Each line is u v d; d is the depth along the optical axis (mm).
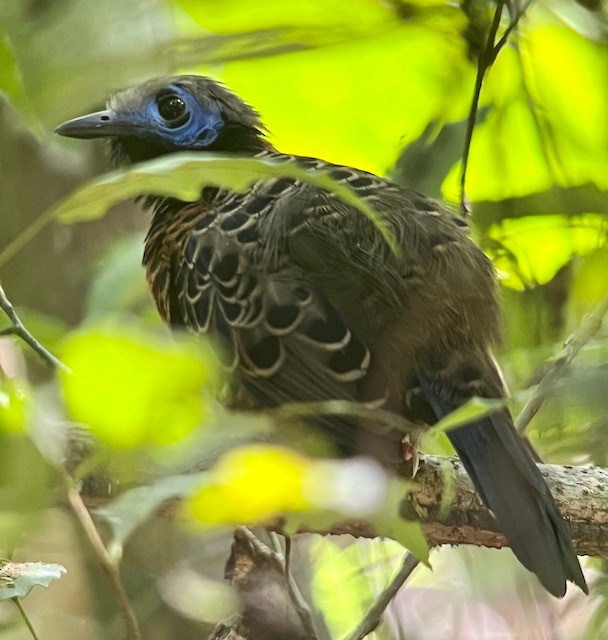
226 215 7547
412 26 8586
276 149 9484
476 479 6426
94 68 7402
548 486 6812
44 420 4066
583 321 7984
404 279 7004
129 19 7523
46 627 9711
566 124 8812
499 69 8758
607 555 7004
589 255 7887
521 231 8742
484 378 6832
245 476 3914
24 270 10742
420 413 6781
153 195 8484
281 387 6906
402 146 9102
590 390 7934
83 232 10805
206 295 7344
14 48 7168
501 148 8797
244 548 7238
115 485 5180
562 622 9664
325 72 9086
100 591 9977
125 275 6160
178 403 3779
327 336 6852
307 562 9844
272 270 7117
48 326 4598
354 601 9758
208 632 9758
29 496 4023
